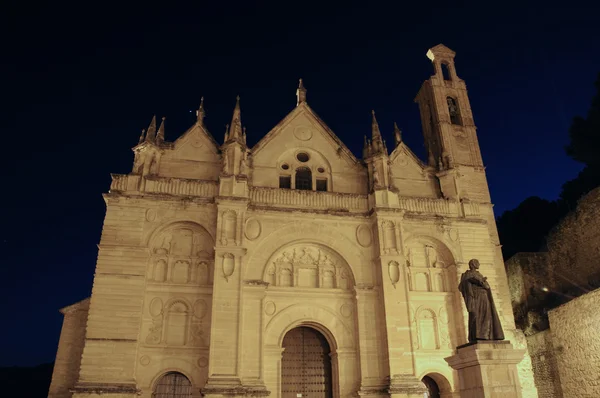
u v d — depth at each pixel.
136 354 31.11
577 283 42.28
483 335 19.42
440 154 45.50
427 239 39.38
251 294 33.81
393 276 35.62
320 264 36.75
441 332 36.88
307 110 42.81
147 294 33.34
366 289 35.78
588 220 41.66
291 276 36.06
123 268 33.00
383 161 39.91
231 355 31.17
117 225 34.16
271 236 36.19
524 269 46.12
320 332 35.84
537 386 40.25
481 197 44.03
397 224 37.22
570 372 35.91
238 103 40.09
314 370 34.97
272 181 39.66
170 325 32.97
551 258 46.12
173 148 39.28
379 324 34.97
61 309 34.78
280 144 41.09
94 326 31.19
